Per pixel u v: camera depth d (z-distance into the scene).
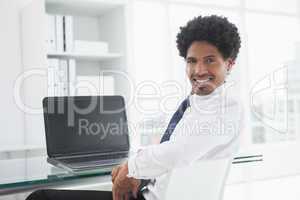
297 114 3.27
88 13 2.57
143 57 2.66
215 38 0.97
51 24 2.18
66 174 1.05
